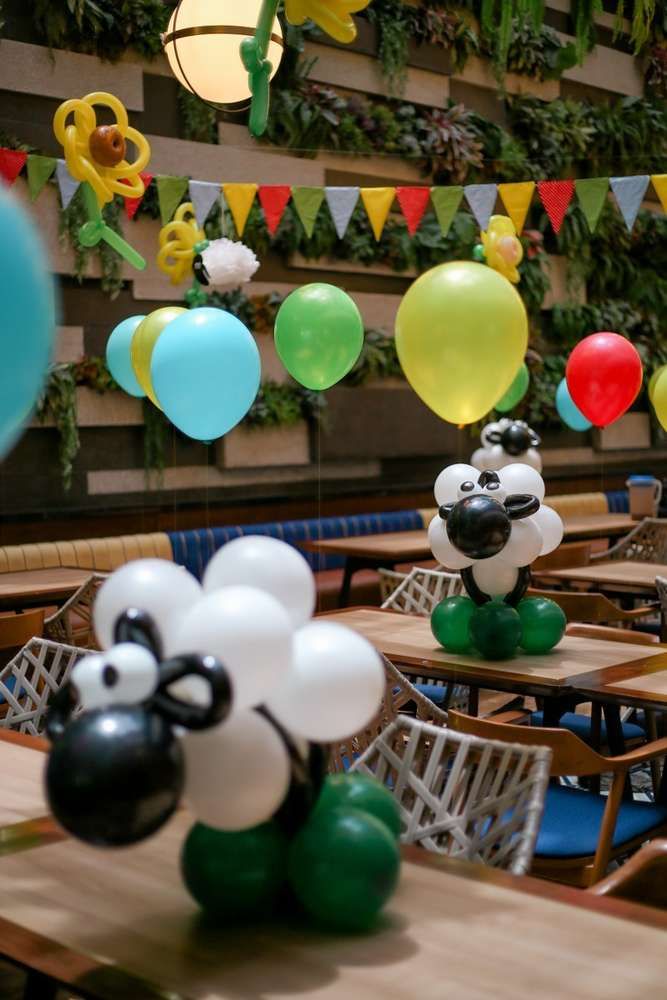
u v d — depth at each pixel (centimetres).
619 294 1239
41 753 271
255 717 160
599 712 403
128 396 856
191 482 895
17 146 788
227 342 411
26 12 797
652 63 1210
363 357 997
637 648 410
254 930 169
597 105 1177
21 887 186
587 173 1179
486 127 1077
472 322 321
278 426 946
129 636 162
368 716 170
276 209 481
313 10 334
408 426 1042
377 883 165
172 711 149
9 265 106
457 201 461
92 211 458
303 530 893
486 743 244
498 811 239
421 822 249
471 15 1060
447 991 149
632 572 605
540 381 1154
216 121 898
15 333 108
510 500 383
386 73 997
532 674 362
